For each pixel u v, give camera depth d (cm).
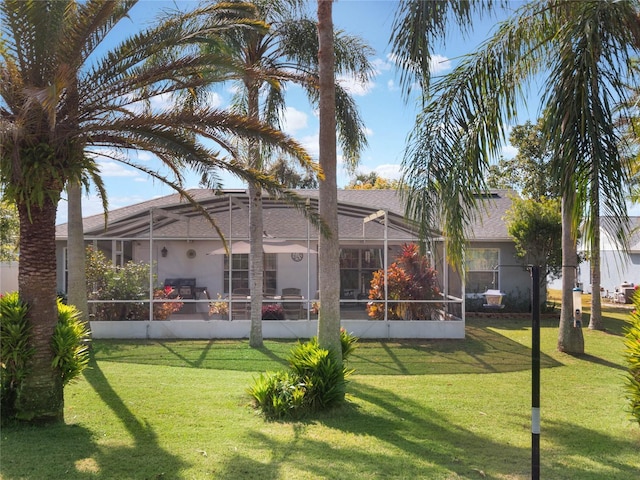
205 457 593
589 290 3622
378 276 1655
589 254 651
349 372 884
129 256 1859
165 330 1577
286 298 1772
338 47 1343
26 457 585
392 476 545
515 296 2122
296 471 554
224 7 924
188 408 796
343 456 604
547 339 1545
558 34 728
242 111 1452
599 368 1157
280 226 1895
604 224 737
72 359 723
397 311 1622
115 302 1578
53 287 719
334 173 880
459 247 788
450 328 1575
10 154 624
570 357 1279
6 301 710
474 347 1427
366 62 1358
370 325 1588
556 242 1992
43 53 672
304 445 640
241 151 1163
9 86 683
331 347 864
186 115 729
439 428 727
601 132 629
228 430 695
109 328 1571
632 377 716
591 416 798
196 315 1761
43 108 586
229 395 875
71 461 575
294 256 1991
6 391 706
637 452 638
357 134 1373
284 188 766
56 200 686
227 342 1490
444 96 810
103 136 738
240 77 857
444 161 797
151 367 1133
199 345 1437
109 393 885
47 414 701
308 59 1321
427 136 806
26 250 707
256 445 637
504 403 867
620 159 658
